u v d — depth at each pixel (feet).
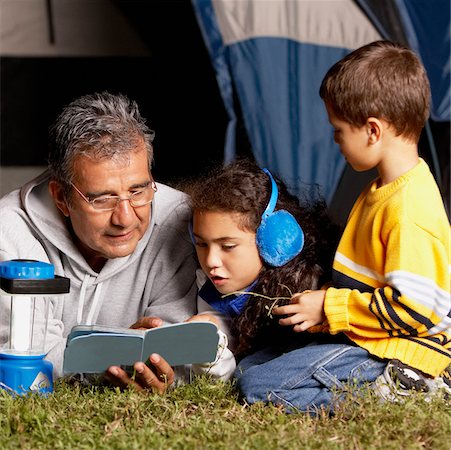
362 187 18.49
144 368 10.08
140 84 25.27
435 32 17.98
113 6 25.38
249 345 11.14
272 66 18.26
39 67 25.72
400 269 9.84
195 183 11.05
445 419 9.23
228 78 18.43
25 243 11.11
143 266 11.51
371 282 10.25
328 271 11.14
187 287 11.60
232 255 10.62
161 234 11.57
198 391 10.19
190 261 11.61
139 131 10.53
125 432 9.00
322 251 11.17
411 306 9.80
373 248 10.16
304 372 10.13
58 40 25.62
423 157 18.47
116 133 10.28
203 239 10.69
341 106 10.36
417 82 10.34
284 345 11.02
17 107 26.03
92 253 11.25
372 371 10.16
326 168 18.29
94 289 11.38
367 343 10.22
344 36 18.24
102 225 10.42
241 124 18.52
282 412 9.93
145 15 25.00
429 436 9.04
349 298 10.10
